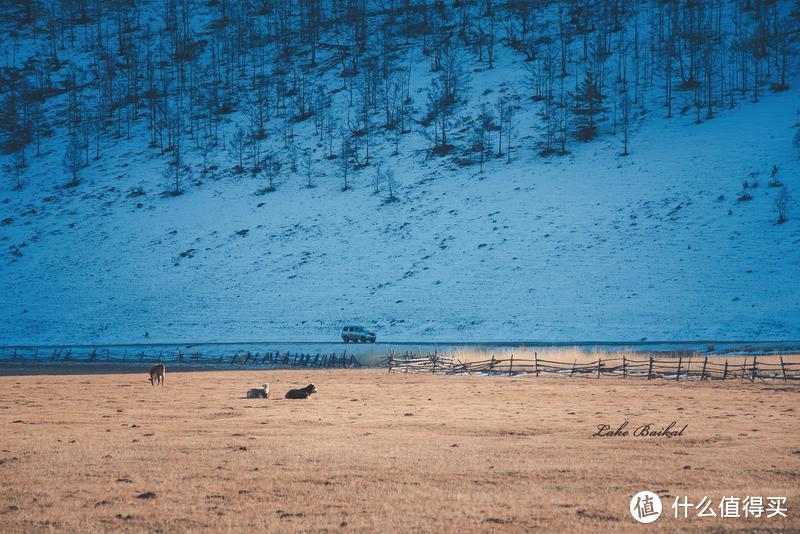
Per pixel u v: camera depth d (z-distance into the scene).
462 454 43.94
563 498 33.56
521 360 140.62
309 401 77.12
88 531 28.45
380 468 39.94
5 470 39.31
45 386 99.00
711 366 126.06
